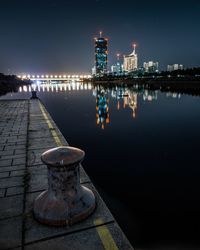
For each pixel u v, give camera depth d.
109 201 4.26
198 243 3.11
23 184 3.67
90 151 7.34
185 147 7.71
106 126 11.56
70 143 8.31
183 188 4.77
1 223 2.68
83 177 3.96
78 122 12.78
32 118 10.06
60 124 12.22
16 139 6.40
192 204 4.13
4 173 4.09
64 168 2.60
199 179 5.21
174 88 50.19
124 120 13.32
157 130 10.44
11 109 13.45
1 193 3.39
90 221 2.71
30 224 2.65
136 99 27.23
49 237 2.44
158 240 3.15
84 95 36.88
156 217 3.66
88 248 2.28
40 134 6.98
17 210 2.94
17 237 2.44
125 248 2.29
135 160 6.50
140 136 9.34
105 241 2.38
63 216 2.59
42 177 3.92
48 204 2.70
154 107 19.30
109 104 22.61
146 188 4.79
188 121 12.69
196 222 3.58
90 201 2.90
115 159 6.56
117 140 8.70
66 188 2.68
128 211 3.92
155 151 7.29
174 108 18.34
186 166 6.00
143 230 3.37
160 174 5.50
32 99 20.69
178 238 3.20
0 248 2.28
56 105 22.36
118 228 2.58
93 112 17.05
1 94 39.72
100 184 5.01
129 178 5.31
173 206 4.07
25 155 5.04
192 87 50.97
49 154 2.74
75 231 2.53
